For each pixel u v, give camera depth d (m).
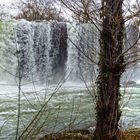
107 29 4.20
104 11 4.09
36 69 24.11
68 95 13.48
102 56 4.38
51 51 24.17
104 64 4.43
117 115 4.62
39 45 24.33
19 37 24.03
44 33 24.11
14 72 23.12
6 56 23.50
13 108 11.63
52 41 23.97
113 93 4.52
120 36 4.23
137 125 9.28
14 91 15.85
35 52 24.28
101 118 4.61
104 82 4.50
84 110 8.98
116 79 4.49
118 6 4.11
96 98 4.61
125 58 4.35
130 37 4.09
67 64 24.36
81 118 8.34
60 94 13.45
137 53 4.25
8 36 23.84
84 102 9.52
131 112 11.62
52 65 24.45
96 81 4.58
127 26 4.09
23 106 11.26
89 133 6.59
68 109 9.55
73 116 8.59
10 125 9.44
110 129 4.58
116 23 4.13
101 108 4.57
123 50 4.32
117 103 4.60
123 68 4.41
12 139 8.37
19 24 24.00
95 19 4.10
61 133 6.20
